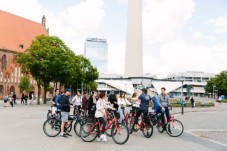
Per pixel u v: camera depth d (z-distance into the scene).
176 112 39.38
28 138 13.76
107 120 13.78
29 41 95.94
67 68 52.88
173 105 56.44
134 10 82.12
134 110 17.47
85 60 81.06
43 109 38.31
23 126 18.73
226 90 127.19
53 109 17.42
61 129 14.35
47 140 13.27
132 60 82.75
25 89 77.62
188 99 82.06
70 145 12.14
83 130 13.29
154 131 17.59
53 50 52.22
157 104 16.47
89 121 13.36
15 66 86.38
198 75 185.25
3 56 82.81
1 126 18.61
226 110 47.66
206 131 18.34
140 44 82.62
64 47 55.62
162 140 14.11
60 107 14.39
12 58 85.50
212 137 15.62
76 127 14.81
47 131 14.55
